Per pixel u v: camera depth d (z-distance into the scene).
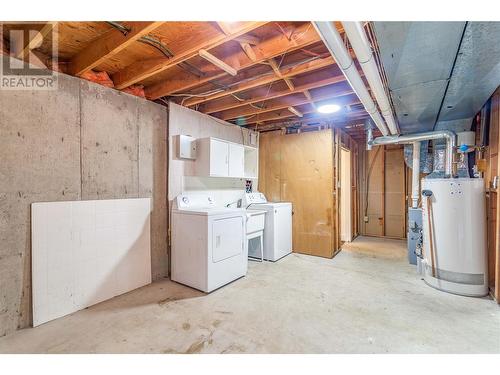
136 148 2.86
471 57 1.81
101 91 2.54
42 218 2.11
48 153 2.16
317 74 2.67
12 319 1.96
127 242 2.74
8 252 1.94
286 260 3.93
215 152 3.34
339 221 4.56
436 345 1.80
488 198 2.74
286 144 4.55
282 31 1.96
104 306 2.40
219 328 2.02
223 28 1.73
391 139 3.95
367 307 2.36
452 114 3.23
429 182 2.87
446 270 2.70
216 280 2.79
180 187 3.29
